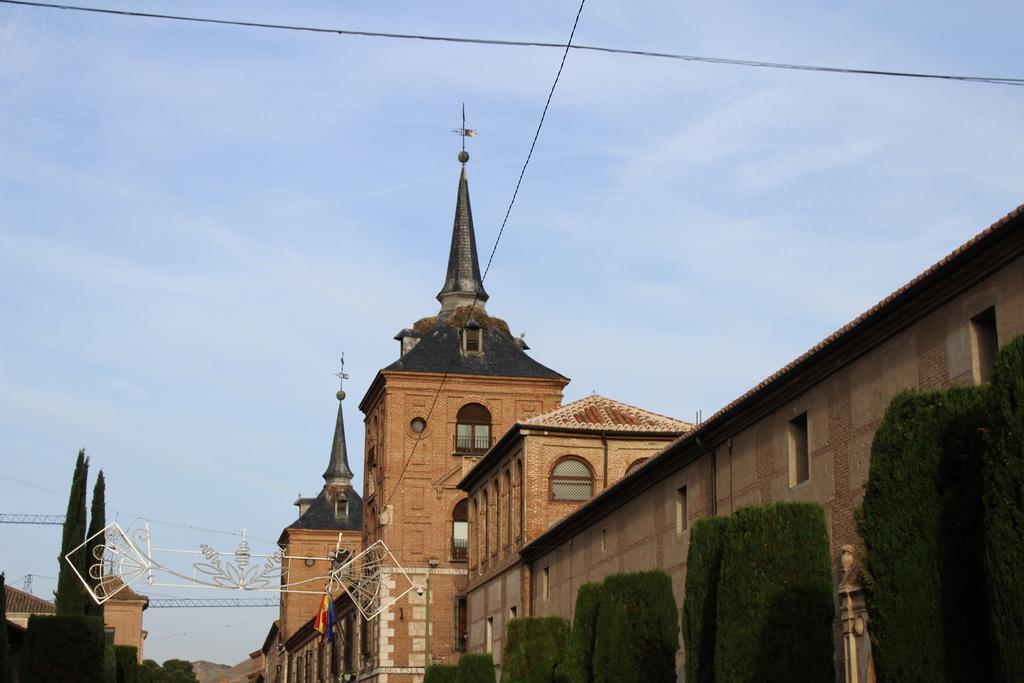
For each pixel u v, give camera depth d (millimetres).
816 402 30375
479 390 73938
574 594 47188
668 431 54094
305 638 106625
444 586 71562
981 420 16375
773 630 21891
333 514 117562
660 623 30344
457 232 79938
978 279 23797
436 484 72562
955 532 16438
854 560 22703
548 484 53125
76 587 48469
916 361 26047
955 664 16141
